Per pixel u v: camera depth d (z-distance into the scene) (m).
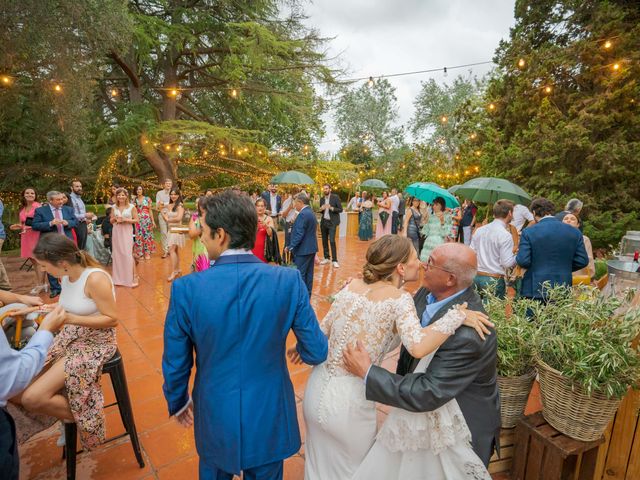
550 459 2.02
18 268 7.79
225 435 1.41
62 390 2.14
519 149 10.39
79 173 13.17
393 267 1.80
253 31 13.80
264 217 5.54
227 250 1.47
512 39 12.63
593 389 1.87
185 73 15.84
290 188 15.61
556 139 9.70
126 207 6.38
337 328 1.82
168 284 6.57
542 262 3.30
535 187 10.09
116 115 13.82
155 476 2.35
